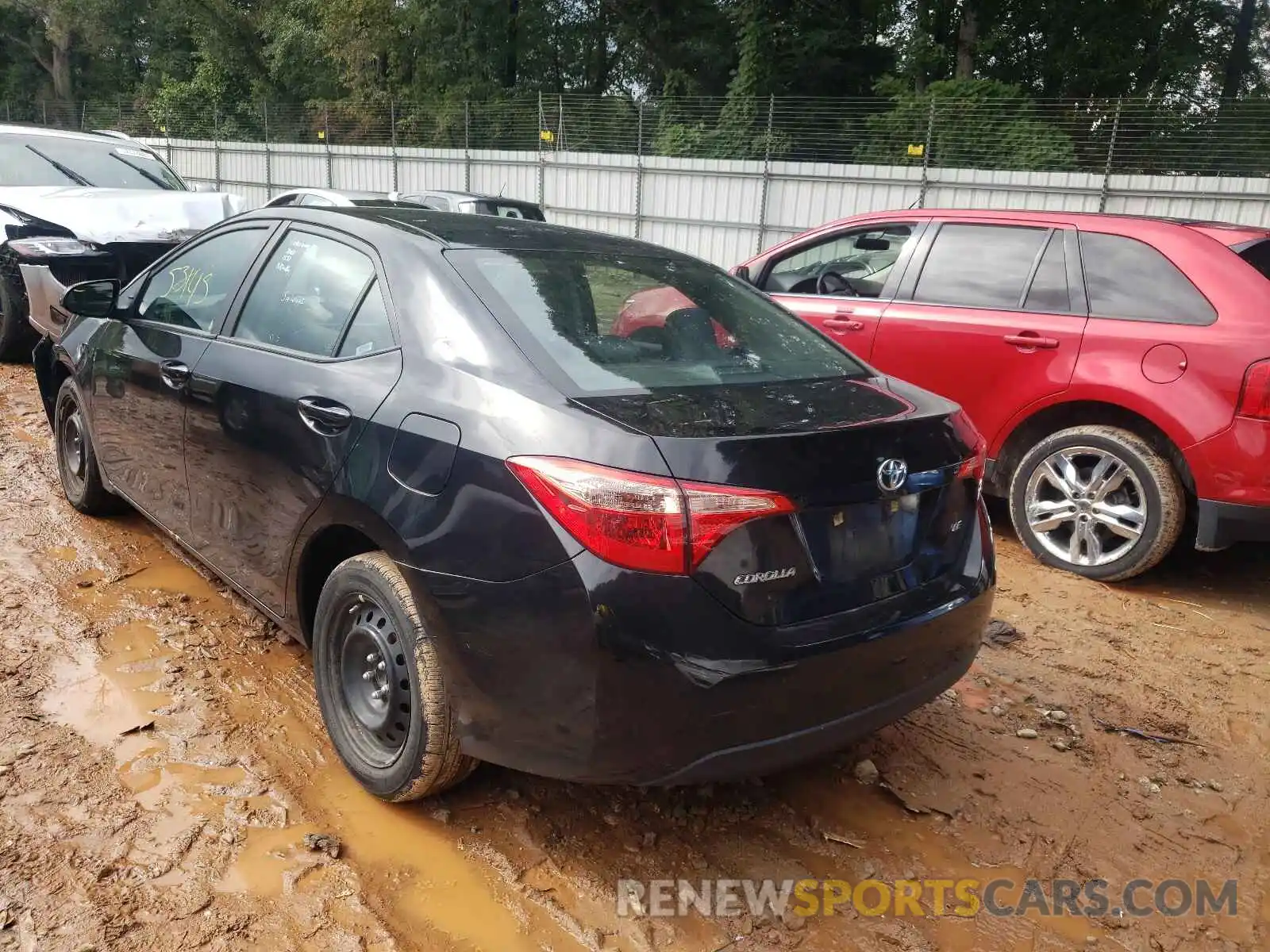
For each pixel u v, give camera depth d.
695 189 21.83
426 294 2.81
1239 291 4.58
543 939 2.32
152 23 42.84
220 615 3.92
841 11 28.80
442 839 2.67
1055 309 5.12
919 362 5.52
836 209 20.38
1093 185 17.89
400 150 26.75
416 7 33.00
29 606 3.87
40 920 2.26
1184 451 4.53
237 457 3.22
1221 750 3.42
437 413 2.54
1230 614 4.64
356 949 2.25
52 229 7.31
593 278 3.09
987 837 2.84
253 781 2.85
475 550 2.37
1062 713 3.59
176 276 3.99
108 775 2.83
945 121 19.84
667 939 2.35
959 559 2.82
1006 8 27.16
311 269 3.27
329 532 2.89
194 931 2.26
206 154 31.53
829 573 2.43
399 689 2.67
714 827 2.80
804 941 2.38
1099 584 4.92
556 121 24.61
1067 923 2.50
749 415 2.46
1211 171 17.62
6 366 8.34
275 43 36.91
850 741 2.54
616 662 2.20
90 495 4.75
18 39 47.16
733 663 2.23
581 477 2.22
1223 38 27.81
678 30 32.06
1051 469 5.05
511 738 2.40
